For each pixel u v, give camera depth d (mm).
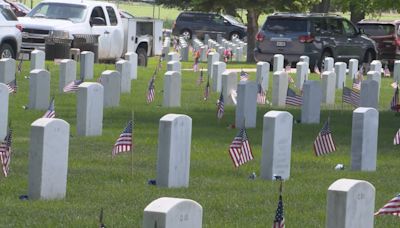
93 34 54625
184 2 84812
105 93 34688
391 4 47250
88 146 25672
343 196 14203
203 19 103688
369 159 23359
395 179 22438
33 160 18656
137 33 59188
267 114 21656
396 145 28047
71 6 55094
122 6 141250
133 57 46875
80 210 18000
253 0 73125
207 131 29516
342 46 61156
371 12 68438
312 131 30422
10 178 20781
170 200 12391
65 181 19031
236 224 17297
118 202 18828
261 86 38250
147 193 19672
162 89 42219
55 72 45875
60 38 52531
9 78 38000
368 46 62688
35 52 43594
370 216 14484
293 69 59969
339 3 66375
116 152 22000
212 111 34875
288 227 17281
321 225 17531
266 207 18781
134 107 35062
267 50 60656
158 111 34250
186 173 20562
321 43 60188
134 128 29688
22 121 30281
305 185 21188
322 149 24500
